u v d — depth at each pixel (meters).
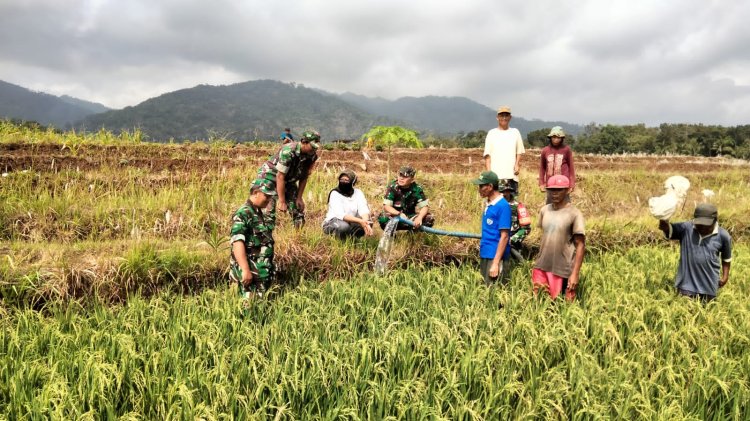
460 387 3.75
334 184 11.30
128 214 7.96
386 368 3.87
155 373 3.53
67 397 3.19
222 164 12.14
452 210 11.12
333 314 4.81
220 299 4.99
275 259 6.48
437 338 4.30
